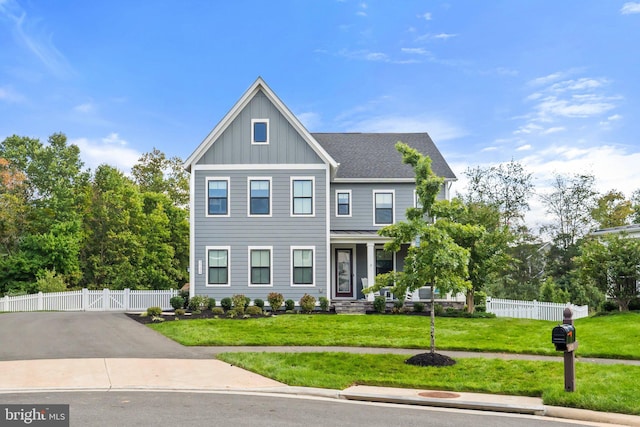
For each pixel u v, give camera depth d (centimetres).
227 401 1067
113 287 4222
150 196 4803
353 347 1675
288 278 2758
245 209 2781
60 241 3819
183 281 4972
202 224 2775
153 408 997
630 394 1050
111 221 4391
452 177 3030
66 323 2212
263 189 2794
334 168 2853
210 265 2762
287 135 2811
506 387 1148
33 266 3700
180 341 1759
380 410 1017
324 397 1131
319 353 1509
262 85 2808
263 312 2503
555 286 3606
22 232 4250
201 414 955
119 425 876
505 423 934
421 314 2602
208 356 1536
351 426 892
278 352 1556
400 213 3092
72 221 4094
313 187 2794
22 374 1294
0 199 4250
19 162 5616
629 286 2373
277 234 2773
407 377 1249
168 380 1246
